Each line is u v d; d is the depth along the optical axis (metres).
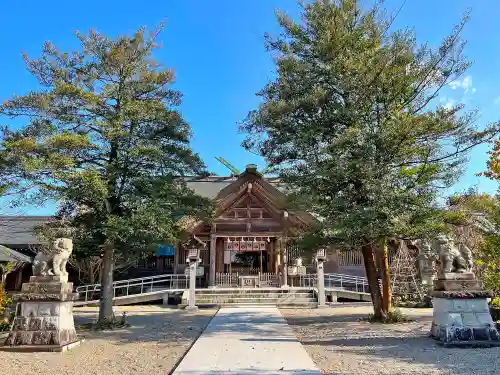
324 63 13.41
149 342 10.11
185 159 13.87
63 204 13.09
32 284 9.25
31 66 12.97
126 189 13.21
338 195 12.77
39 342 8.94
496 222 12.52
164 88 14.30
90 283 22.05
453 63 12.61
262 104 13.48
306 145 13.13
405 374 6.57
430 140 12.46
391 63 12.20
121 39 13.73
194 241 20.05
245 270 26.64
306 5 14.03
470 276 9.55
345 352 8.46
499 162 13.49
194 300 18.72
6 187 11.30
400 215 11.93
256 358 7.82
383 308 13.58
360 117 12.97
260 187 24.45
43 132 11.84
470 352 8.28
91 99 12.26
